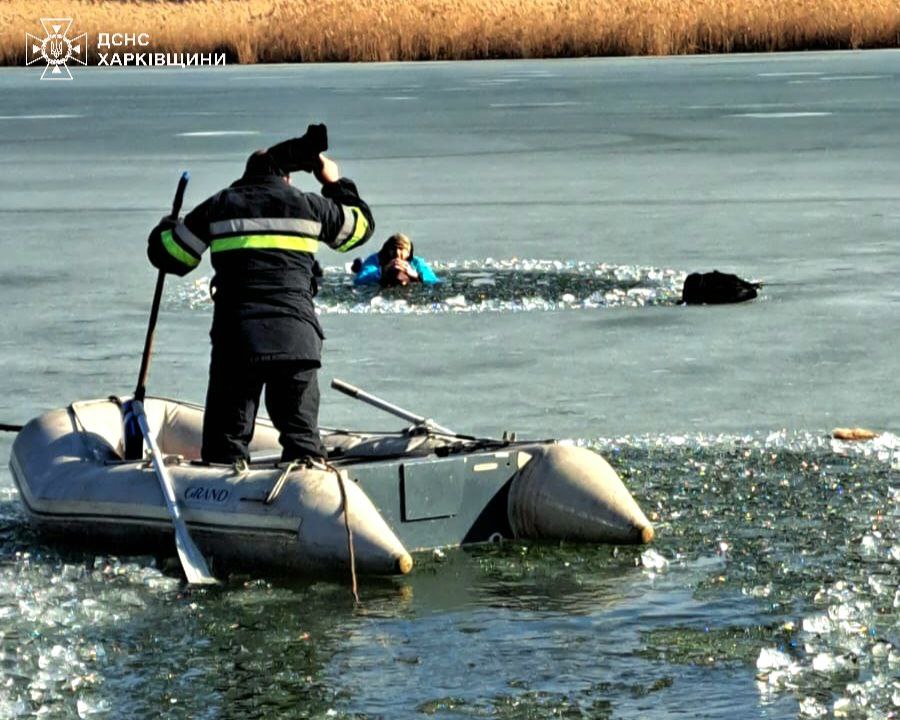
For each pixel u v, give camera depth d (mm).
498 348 14875
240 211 9016
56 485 9117
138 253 21312
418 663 7043
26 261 20641
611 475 9008
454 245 21672
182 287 18672
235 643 7336
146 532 8734
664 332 15523
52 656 7172
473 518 8977
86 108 50312
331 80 61469
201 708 6574
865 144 34688
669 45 73875
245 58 77688
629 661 7027
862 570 8242
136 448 9523
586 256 20547
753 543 8742
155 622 7641
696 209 24984
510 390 13008
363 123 42625
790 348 14578
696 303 17125
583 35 73938
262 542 8344
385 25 75375
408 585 8180
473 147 35812
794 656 7047
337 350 14891
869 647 7137
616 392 12859
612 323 16078
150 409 10070
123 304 17422
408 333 15711
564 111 45594
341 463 9195
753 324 15797
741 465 10422
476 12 74875
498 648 7215
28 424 9734
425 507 8805
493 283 18578
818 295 17391
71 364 14148
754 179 28844
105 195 27766
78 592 8102
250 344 8867
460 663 7035
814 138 36375
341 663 7059
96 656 7180
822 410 12070
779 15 74750
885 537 8805
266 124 42562
